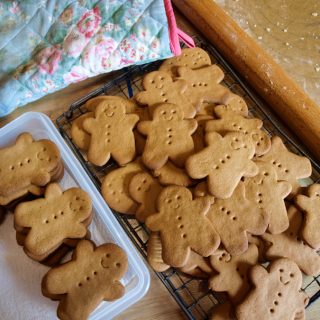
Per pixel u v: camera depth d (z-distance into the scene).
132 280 0.37
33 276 0.39
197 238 0.35
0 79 0.43
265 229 0.37
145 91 0.43
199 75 0.45
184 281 0.39
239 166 0.38
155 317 0.39
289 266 0.36
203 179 0.38
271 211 0.37
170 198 0.37
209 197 0.37
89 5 0.45
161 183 0.39
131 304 0.36
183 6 0.50
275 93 0.44
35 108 0.47
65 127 0.45
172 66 0.46
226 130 0.41
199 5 0.48
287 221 0.37
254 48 0.46
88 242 0.36
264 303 0.35
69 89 0.48
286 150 0.42
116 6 0.45
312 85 0.48
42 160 0.39
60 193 0.38
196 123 0.40
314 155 0.44
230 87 0.48
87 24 0.44
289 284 0.35
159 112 0.41
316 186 0.39
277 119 0.47
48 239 0.36
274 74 0.44
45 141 0.40
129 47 0.44
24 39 0.44
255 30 0.51
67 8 0.45
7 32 0.44
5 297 0.38
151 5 0.45
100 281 0.35
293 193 0.40
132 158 0.40
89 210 0.37
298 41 0.50
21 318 0.37
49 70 0.42
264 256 0.38
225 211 0.37
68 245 0.37
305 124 0.42
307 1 0.52
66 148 0.42
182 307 0.37
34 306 0.37
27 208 0.37
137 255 0.38
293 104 0.43
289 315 0.35
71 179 0.41
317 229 0.37
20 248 0.40
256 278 0.35
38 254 0.36
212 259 0.37
